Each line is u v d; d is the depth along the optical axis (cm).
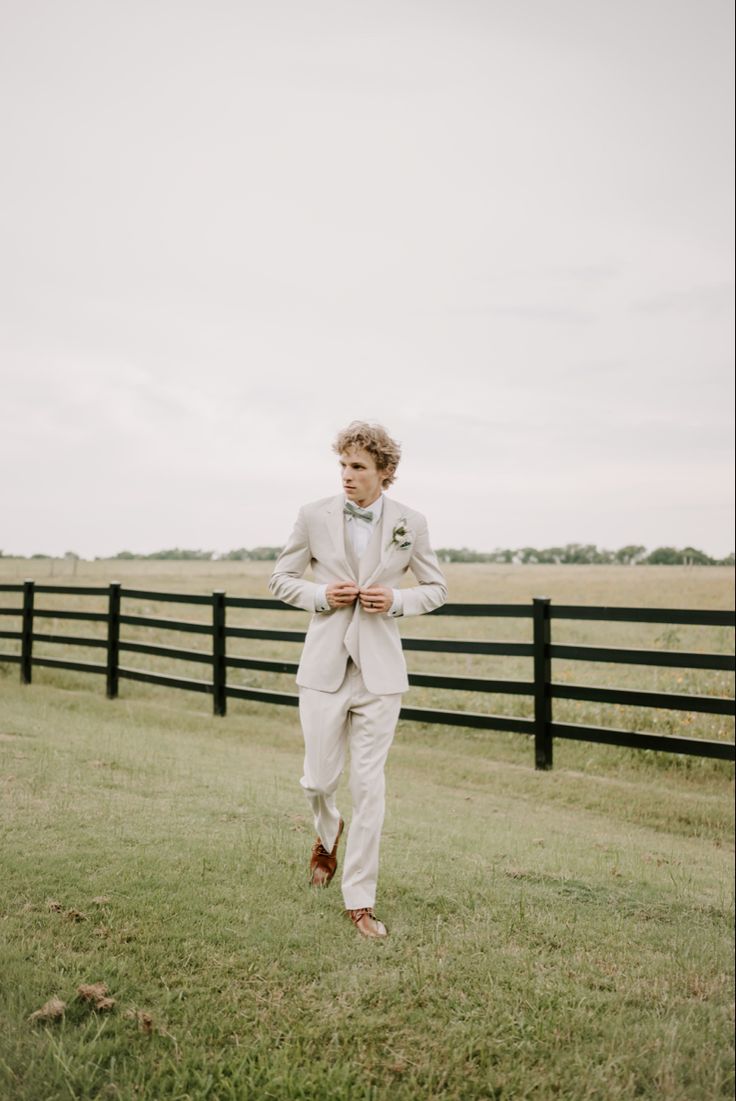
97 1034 220
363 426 336
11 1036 221
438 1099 212
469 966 281
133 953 271
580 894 374
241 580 4181
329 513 338
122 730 747
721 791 713
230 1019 239
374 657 323
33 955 264
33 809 414
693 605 2411
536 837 504
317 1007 249
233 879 342
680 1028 251
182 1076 212
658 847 524
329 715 326
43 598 2844
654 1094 221
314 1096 209
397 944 295
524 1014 253
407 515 338
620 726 913
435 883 364
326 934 298
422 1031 242
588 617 717
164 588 3366
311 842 406
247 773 591
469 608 771
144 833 392
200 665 1440
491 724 757
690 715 940
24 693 982
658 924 346
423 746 848
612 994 271
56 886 317
